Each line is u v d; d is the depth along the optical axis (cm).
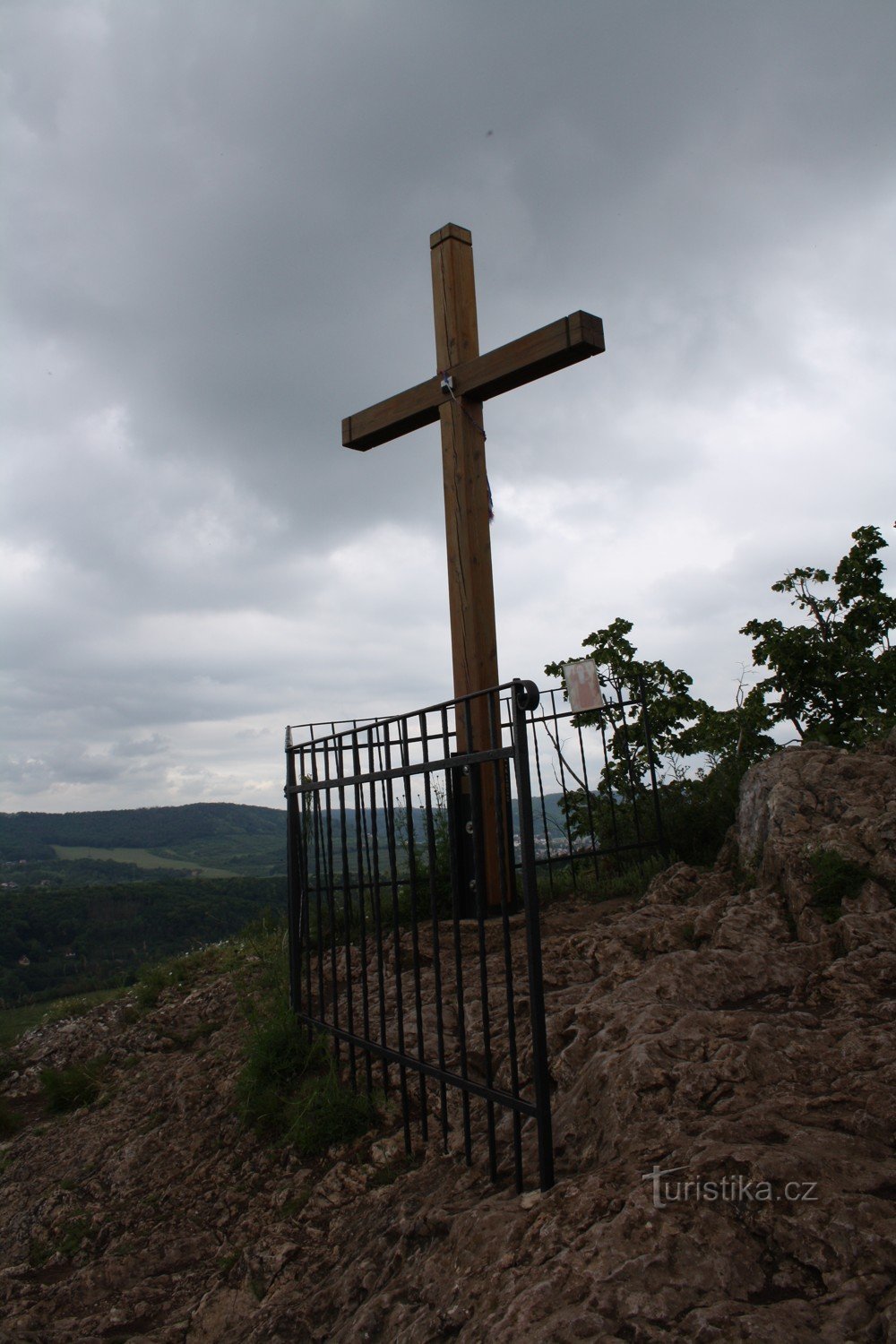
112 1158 461
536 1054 262
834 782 469
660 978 360
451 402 625
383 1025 373
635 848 626
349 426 695
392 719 369
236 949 780
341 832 418
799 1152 214
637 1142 251
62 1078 583
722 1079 272
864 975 334
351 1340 233
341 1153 373
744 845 517
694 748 847
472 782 300
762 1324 163
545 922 546
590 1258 196
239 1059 515
